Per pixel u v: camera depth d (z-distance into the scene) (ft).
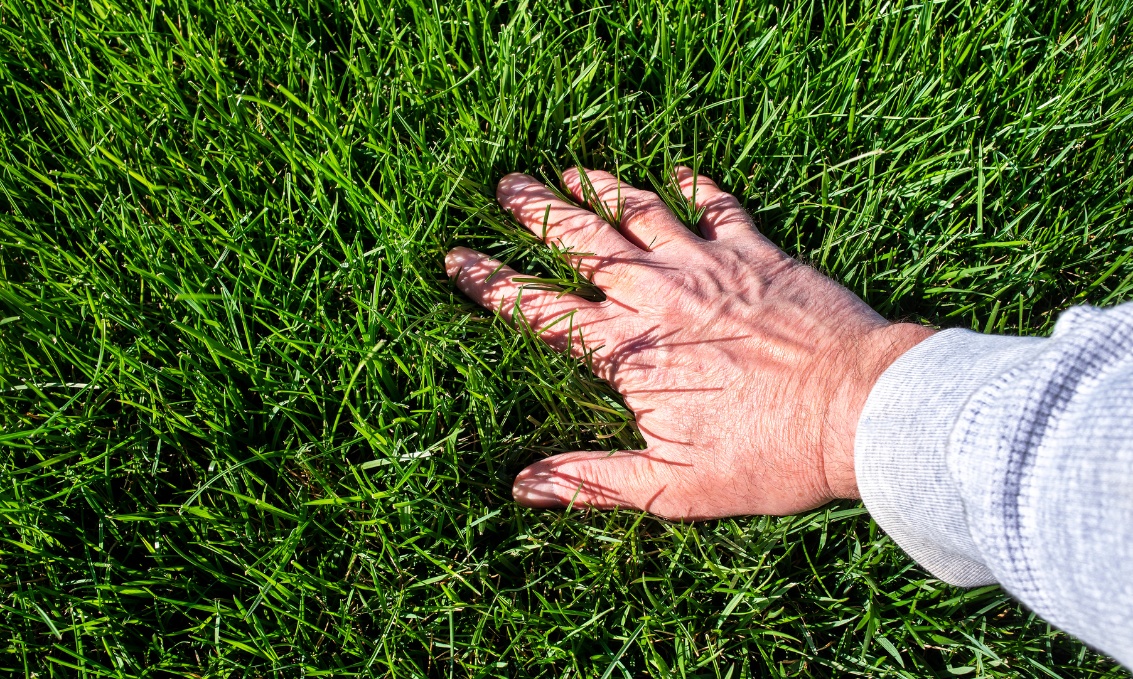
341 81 1.67
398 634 1.39
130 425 1.47
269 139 1.61
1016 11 1.66
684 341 1.47
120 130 1.58
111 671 1.31
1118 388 0.81
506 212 1.60
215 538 1.42
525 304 1.53
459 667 1.41
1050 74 1.68
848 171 1.61
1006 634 1.42
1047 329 1.58
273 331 1.45
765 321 1.44
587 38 1.66
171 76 1.59
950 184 1.65
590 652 1.42
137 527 1.41
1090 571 0.79
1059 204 1.66
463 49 1.71
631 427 1.51
